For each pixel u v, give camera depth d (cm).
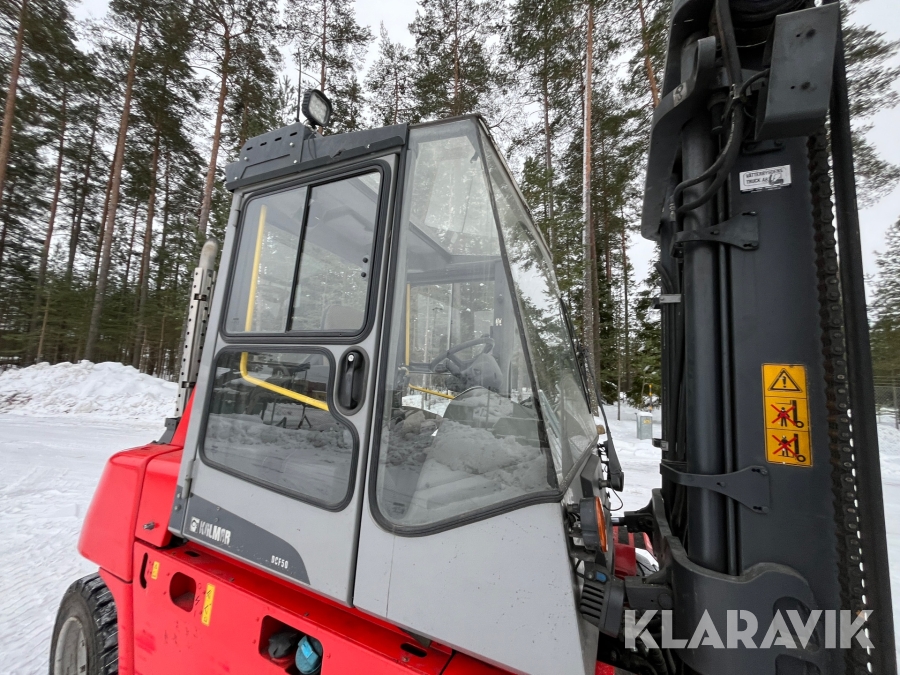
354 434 135
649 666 138
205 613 159
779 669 108
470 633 111
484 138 146
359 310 144
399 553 123
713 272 127
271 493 151
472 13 1616
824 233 116
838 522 110
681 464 149
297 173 163
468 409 133
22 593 337
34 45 1576
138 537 192
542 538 110
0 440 816
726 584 113
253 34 1609
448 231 157
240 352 171
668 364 175
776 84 108
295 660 140
